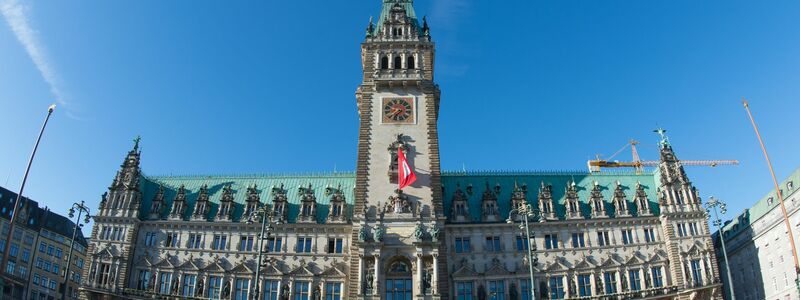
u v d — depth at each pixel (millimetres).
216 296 86312
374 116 93562
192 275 87688
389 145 90125
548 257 87000
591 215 90312
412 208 84750
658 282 85312
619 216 89562
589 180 97938
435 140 90938
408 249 81562
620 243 88000
